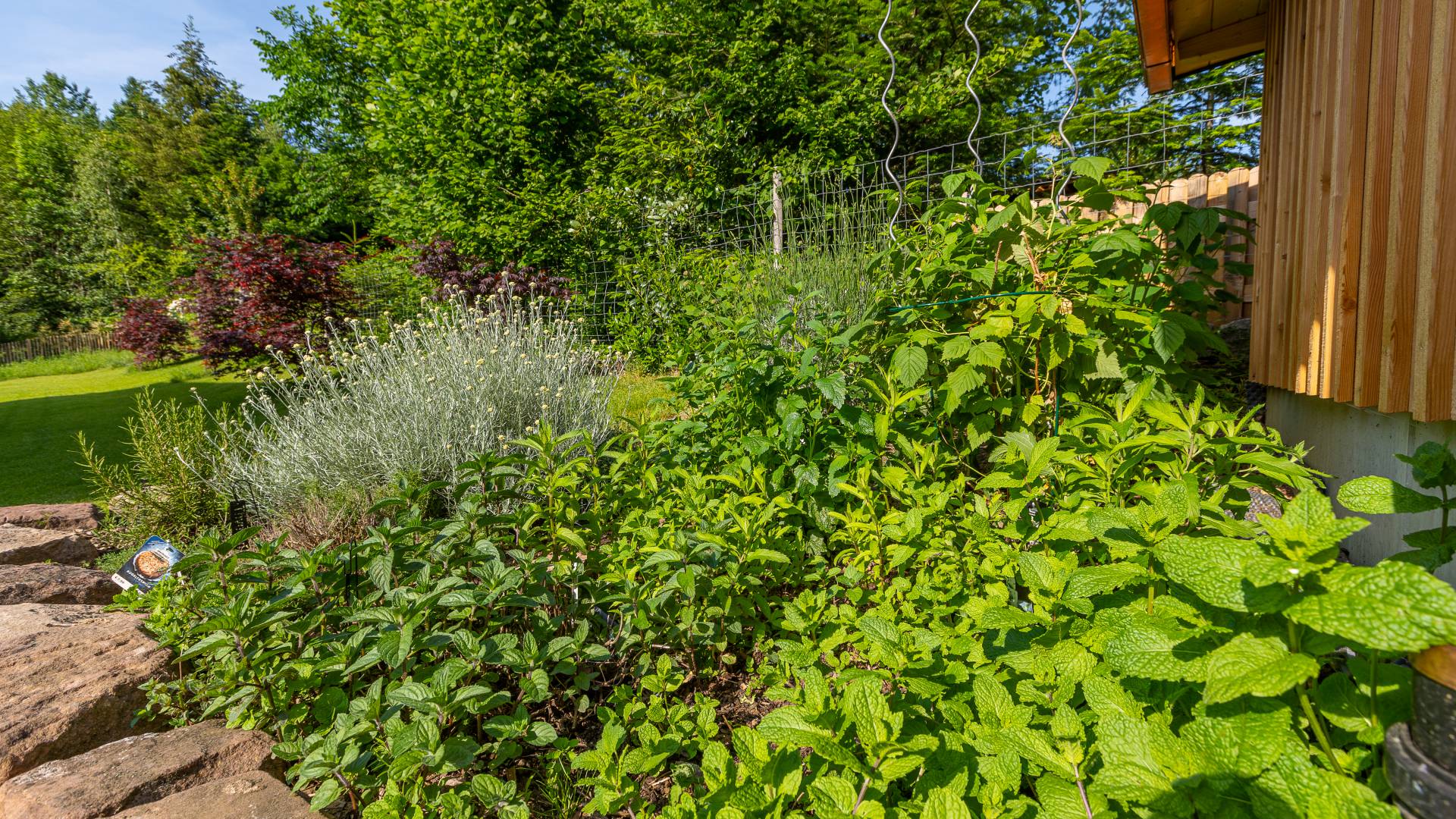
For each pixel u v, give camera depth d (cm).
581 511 270
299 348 532
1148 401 194
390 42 1341
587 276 1012
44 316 3139
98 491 472
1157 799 91
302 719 197
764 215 718
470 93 1153
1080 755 110
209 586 206
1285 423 372
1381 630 70
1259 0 393
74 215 3184
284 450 431
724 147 1042
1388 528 257
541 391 445
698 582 213
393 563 211
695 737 177
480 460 248
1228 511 178
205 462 439
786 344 386
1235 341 479
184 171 3083
